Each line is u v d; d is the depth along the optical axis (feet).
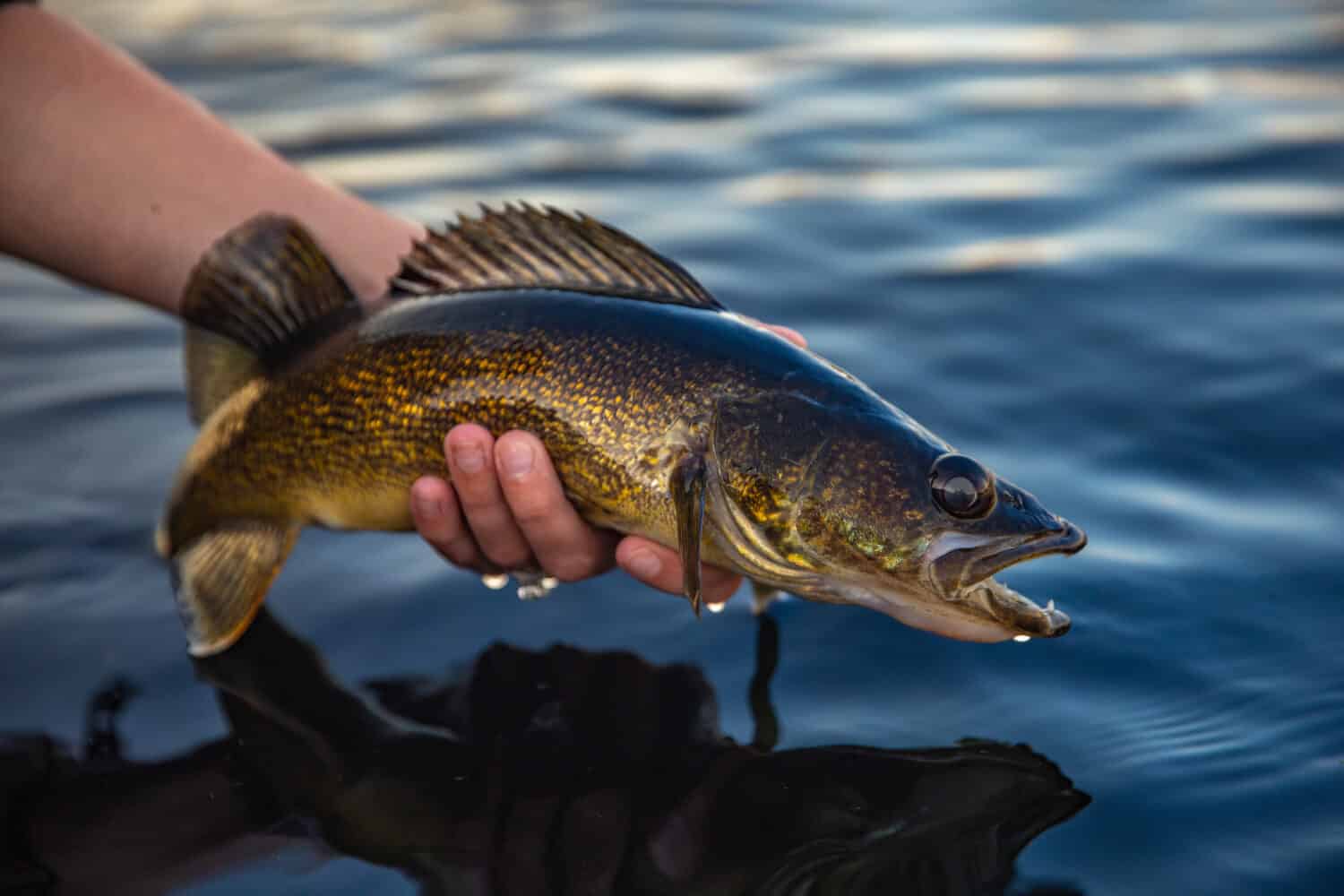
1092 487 3.12
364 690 2.77
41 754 2.64
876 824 2.46
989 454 3.23
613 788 2.54
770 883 2.38
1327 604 2.79
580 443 2.71
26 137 2.99
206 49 6.07
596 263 2.79
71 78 3.04
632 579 3.05
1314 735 2.54
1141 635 2.76
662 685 2.75
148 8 6.72
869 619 2.88
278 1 6.91
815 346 3.63
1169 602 2.82
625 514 2.73
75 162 3.01
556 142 4.93
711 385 2.68
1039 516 2.60
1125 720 2.60
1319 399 3.34
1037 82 5.40
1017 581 2.89
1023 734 2.60
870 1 6.73
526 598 2.99
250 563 2.93
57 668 2.81
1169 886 2.34
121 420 3.49
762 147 4.86
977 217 4.21
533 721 2.68
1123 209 4.21
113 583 3.01
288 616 2.96
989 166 4.61
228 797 2.56
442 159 4.76
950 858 2.40
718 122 5.11
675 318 2.73
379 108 5.31
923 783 2.52
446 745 2.64
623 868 2.41
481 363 2.76
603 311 2.74
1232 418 3.29
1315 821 2.41
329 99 5.41
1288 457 3.17
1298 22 5.94
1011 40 5.94
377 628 2.92
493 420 2.75
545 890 2.38
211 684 2.79
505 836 2.47
